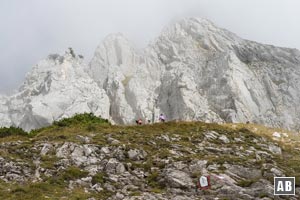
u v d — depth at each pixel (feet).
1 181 75.66
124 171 84.84
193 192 73.77
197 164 85.30
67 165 85.20
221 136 126.93
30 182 75.77
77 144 95.55
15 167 82.02
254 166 87.56
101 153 93.66
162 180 78.74
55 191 70.59
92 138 105.81
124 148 96.07
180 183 76.28
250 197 68.49
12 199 64.80
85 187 75.15
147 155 95.35
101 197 69.62
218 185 75.66
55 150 93.66
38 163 85.87
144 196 69.21
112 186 75.87
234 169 84.07
